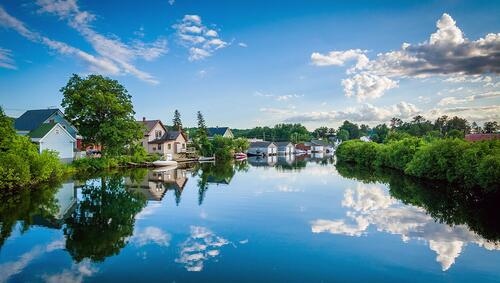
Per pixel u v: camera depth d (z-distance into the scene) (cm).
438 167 2642
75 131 5125
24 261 1006
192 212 1667
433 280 872
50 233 1291
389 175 3409
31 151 2641
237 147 8244
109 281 868
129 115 4344
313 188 2503
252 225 1402
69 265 973
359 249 1095
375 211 1661
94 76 4131
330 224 1414
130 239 1214
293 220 1483
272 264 972
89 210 1719
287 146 11819
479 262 984
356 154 5506
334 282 861
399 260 1001
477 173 1898
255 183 2850
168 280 870
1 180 2253
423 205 1802
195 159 6469
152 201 1981
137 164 4700
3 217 1560
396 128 13625
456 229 1318
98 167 4000
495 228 1325
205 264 974
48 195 2183
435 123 12062
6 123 2661
